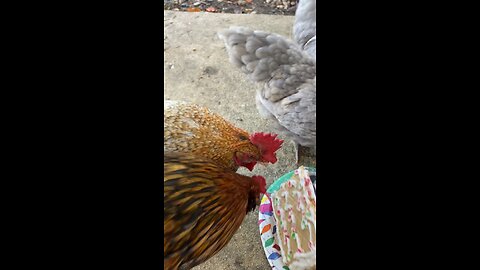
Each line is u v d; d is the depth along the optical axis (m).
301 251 1.83
